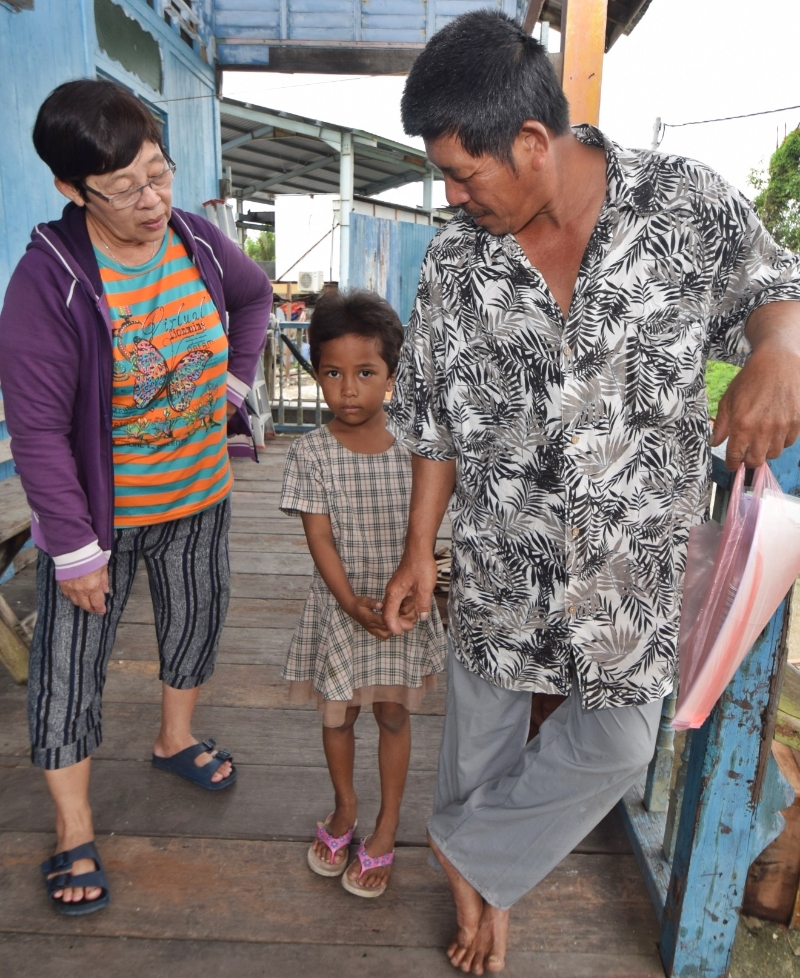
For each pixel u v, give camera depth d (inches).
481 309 50.2
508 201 45.0
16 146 143.5
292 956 66.9
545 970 66.1
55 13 157.2
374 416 69.8
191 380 70.2
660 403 48.9
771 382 40.4
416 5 277.7
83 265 61.4
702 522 53.5
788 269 46.6
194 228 70.9
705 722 59.9
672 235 46.3
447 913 71.9
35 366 60.8
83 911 70.2
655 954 68.0
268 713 104.2
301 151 559.8
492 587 56.9
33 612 133.0
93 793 86.7
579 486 50.1
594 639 53.7
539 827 60.4
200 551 80.9
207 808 84.9
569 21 96.4
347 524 69.1
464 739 63.5
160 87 229.9
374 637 70.3
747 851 61.2
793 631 171.0
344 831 75.6
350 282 468.8
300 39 281.1
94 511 67.0
